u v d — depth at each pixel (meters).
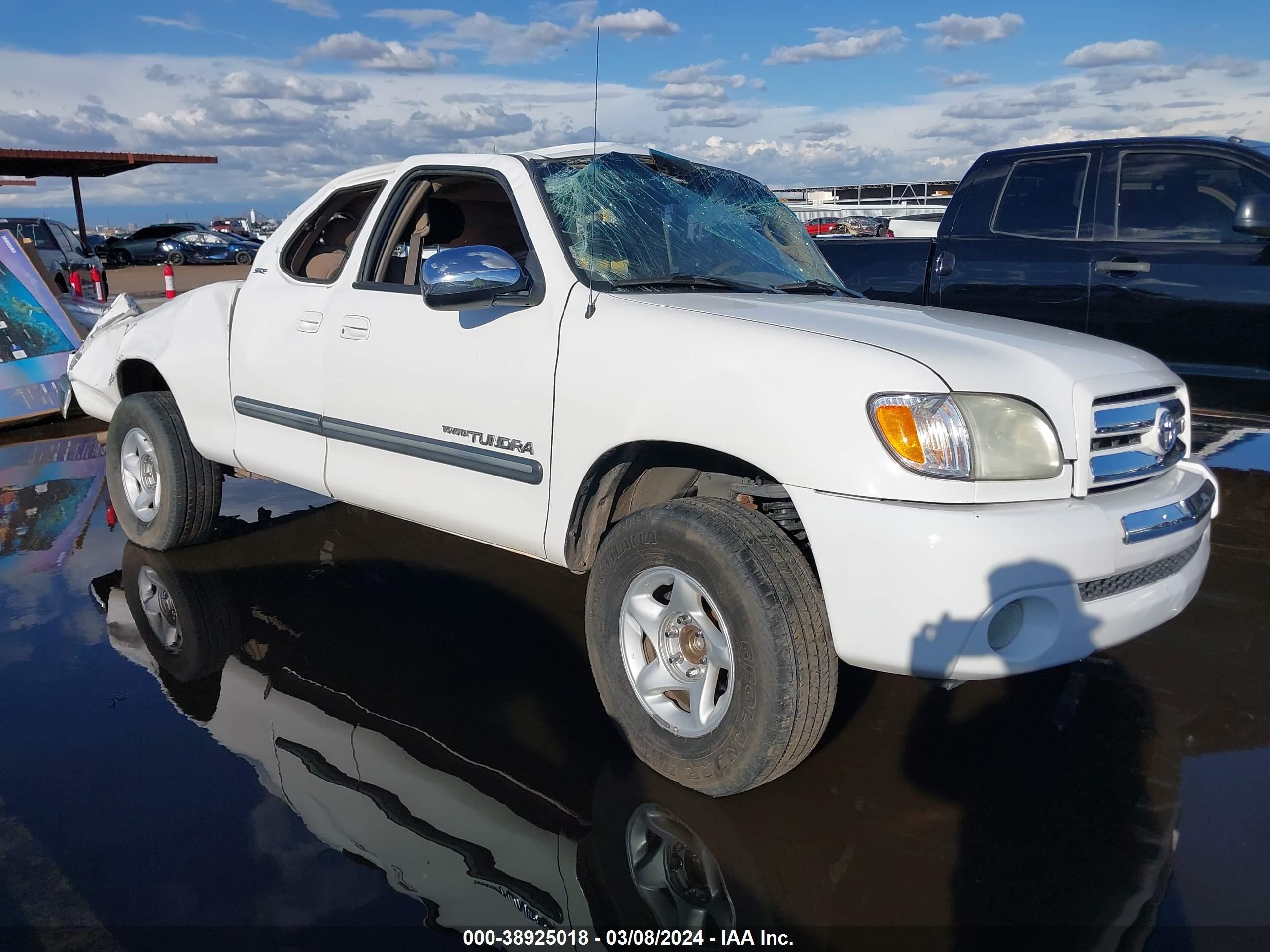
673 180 3.71
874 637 2.37
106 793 2.71
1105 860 2.47
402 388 3.44
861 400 2.40
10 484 6.03
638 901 2.28
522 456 3.08
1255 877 2.40
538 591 4.29
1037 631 2.44
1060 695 3.40
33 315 7.82
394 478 3.56
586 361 2.89
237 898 2.28
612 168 3.54
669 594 2.88
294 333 3.89
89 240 35.16
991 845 2.52
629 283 3.11
